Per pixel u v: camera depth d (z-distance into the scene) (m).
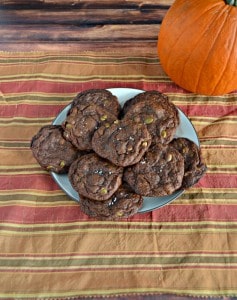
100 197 0.51
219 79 0.61
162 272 0.53
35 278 0.53
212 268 0.53
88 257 0.54
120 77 0.70
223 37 0.56
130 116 0.54
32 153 0.59
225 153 0.62
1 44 0.73
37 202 0.59
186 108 0.66
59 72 0.70
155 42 0.73
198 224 0.56
